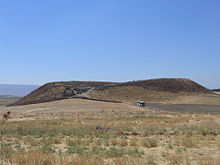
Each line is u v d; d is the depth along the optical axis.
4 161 10.78
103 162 10.37
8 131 21.16
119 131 20.44
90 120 33.22
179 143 15.34
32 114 46.78
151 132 20.48
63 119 35.22
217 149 13.77
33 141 16.08
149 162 10.59
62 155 11.99
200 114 41.31
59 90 109.69
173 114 41.28
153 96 98.00
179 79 132.00
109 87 111.81
